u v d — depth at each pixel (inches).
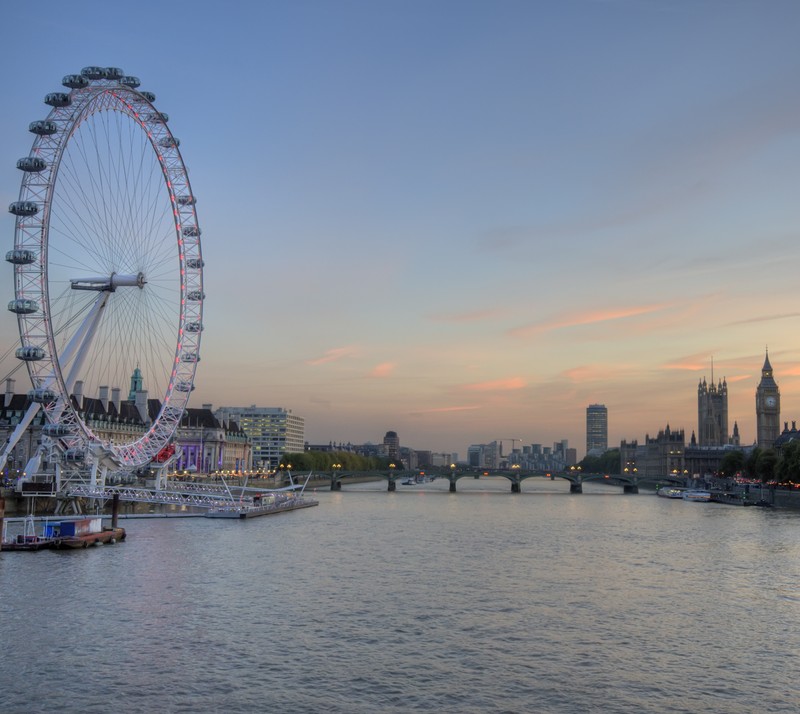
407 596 4040.4
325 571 4741.6
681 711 2556.6
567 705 2586.1
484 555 5580.7
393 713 2496.3
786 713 2551.7
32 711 2465.6
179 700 2566.4
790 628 3508.9
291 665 2903.5
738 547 6225.4
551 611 3767.2
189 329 7406.5
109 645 3095.5
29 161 5777.6
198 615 3565.5
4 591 3954.2
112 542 5816.9
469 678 2807.6
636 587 4384.8
